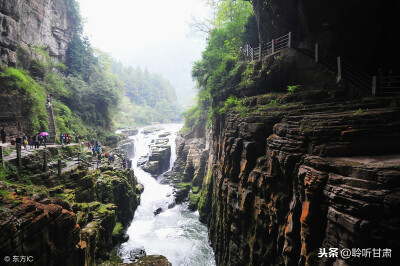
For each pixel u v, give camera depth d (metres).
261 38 19.50
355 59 14.54
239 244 13.00
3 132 18.19
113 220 17.25
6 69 21.36
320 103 12.13
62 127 26.97
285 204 9.69
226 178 15.54
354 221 5.91
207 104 34.50
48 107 25.77
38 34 32.22
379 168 6.20
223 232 15.75
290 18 16.59
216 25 32.19
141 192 29.08
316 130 8.61
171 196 28.08
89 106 36.75
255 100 15.28
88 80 42.56
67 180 15.27
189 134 38.06
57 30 37.28
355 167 6.66
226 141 15.92
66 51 41.31
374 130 7.93
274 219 10.10
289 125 10.28
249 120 13.18
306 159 8.40
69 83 35.38
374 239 5.70
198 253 18.08
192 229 21.75
